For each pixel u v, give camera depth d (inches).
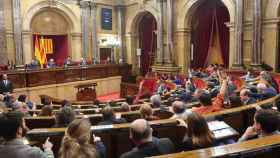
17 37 563.8
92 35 685.3
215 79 409.1
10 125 84.2
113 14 729.6
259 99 215.8
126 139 133.0
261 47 472.1
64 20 664.4
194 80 454.9
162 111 183.6
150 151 93.8
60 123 142.1
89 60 682.8
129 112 185.2
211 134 102.3
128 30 729.6
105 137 130.6
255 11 463.5
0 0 526.6
